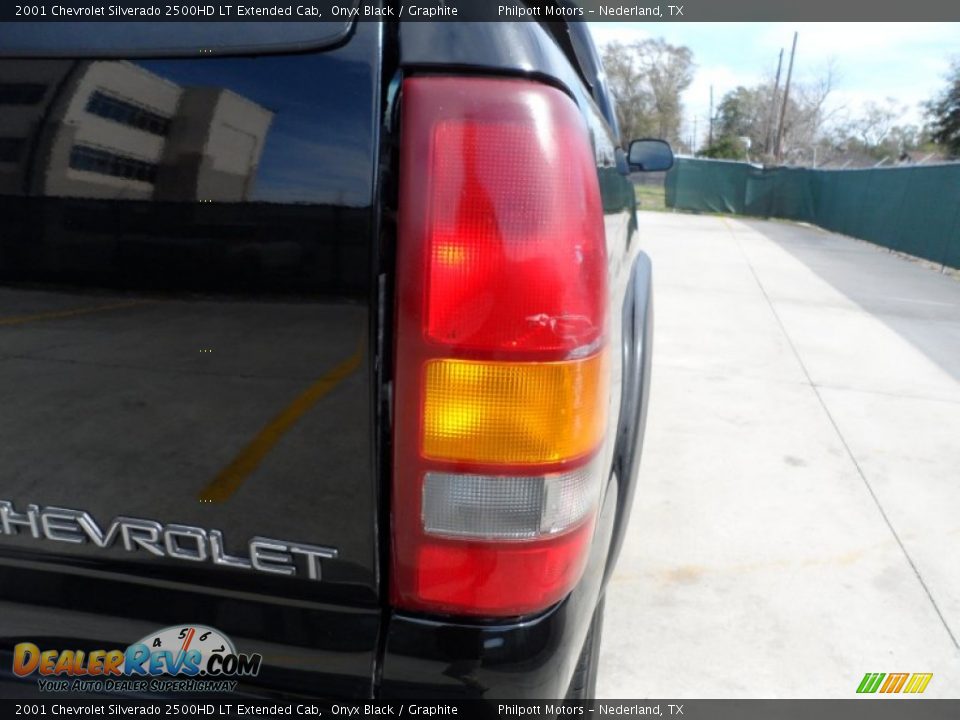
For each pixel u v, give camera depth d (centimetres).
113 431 115
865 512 332
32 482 121
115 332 111
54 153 107
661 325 681
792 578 281
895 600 269
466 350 103
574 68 146
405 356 104
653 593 269
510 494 108
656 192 3011
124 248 107
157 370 111
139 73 104
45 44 105
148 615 122
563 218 103
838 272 1101
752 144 5928
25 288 112
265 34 101
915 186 1384
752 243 1510
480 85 101
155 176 105
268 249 103
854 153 5947
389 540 113
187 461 114
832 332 675
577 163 105
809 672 233
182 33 103
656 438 408
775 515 327
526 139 101
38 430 118
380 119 100
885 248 1520
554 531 112
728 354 587
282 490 113
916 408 470
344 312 103
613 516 155
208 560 118
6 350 115
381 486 111
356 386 106
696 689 224
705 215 2400
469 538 110
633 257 255
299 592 117
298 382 107
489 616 115
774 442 408
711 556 293
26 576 126
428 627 115
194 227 105
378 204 101
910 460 390
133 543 120
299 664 119
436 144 100
